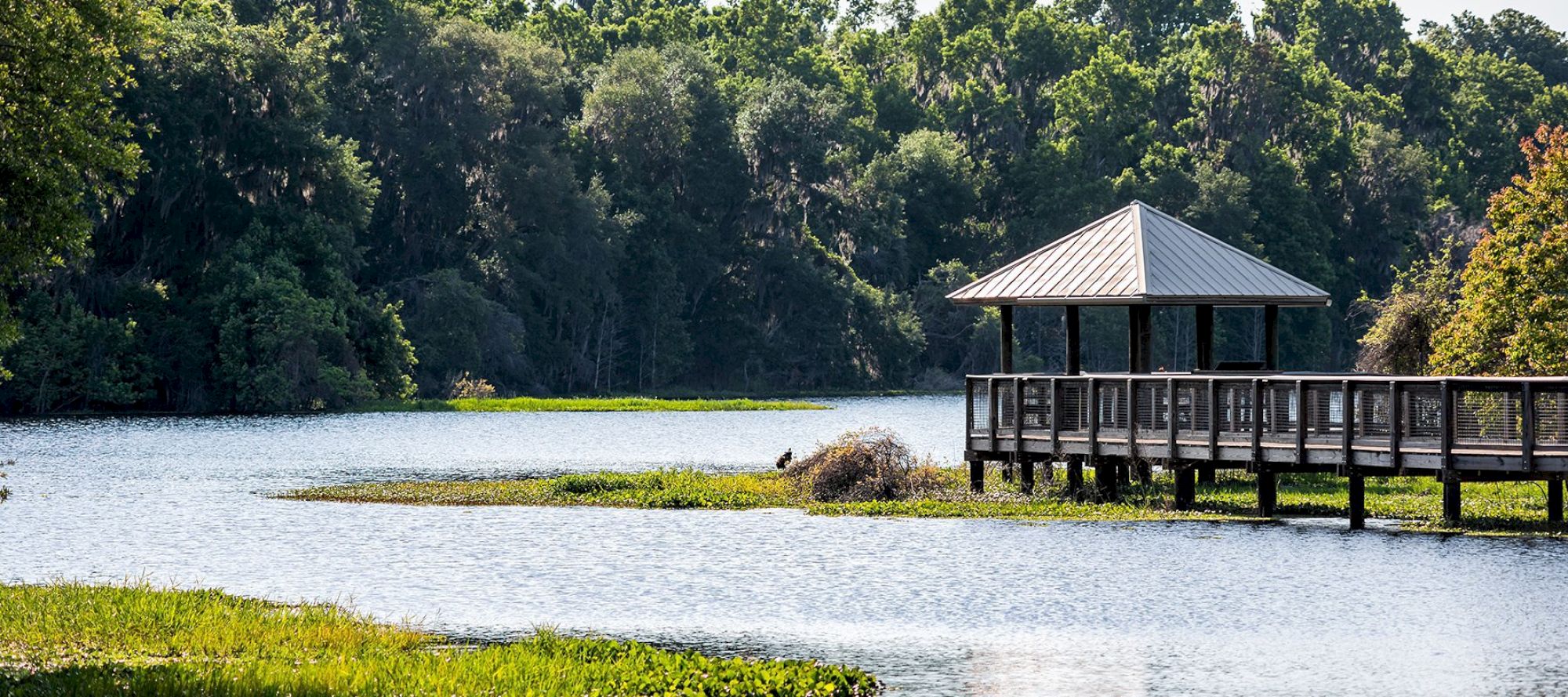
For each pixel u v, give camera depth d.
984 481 69.06
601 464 91.06
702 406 162.25
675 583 46.50
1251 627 39.66
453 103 189.88
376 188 167.88
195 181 153.00
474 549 53.28
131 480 79.12
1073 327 66.75
